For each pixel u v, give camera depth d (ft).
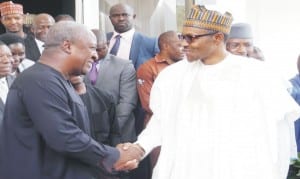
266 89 7.42
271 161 7.33
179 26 18.42
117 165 7.42
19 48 11.16
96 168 7.84
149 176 11.81
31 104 6.57
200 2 17.71
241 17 17.89
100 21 17.93
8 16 12.93
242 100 7.38
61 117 6.61
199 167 7.39
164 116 7.79
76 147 6.70
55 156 6.77
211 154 7.37
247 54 11.55
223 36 7.53
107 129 10.61
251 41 11.57
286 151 7.66
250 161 7.29
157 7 19.24
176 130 7.63
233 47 11.31
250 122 7.35
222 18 7.43
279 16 18.02
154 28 19.34
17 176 6.69
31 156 6.66
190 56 7.53
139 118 12.44
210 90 7.49
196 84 7.61
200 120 7.49
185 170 7.48
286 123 7.63
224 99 7.41
